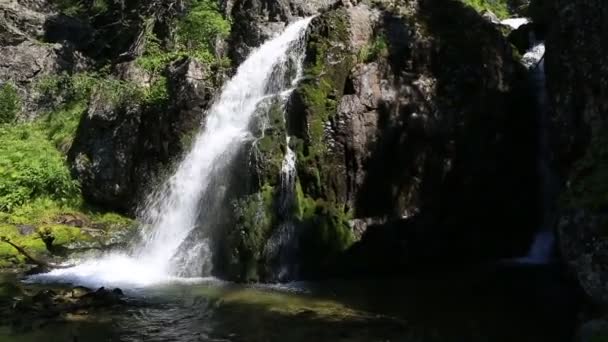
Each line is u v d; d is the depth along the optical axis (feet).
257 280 46.73
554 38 45.11
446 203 51.16
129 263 55.21
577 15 41.96
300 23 61.87
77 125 72.59
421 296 41.29
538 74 55.06
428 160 51.21
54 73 84.17
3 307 38.65
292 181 50.11
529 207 53.16
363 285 45.09
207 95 61.77
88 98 76.95
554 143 46.19
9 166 66.39
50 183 65.31
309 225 48.91
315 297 41.65
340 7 57.93
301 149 50.85
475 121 52.16
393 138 51.67
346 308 38.55
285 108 52.49
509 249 52.65
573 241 30.89
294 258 48.34
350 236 48.83
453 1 57.00
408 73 53.06
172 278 48.96
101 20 92.22
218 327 34.76
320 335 33.06
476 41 54.08
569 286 42.06
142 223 60.64
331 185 50.62
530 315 36.22
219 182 53.06
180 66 65.98
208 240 51.08
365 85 52.16
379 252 48.91
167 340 32.55
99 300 40.04
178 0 76.64
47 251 56.65
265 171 49.73
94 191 65.41
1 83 81.61
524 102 54.29
